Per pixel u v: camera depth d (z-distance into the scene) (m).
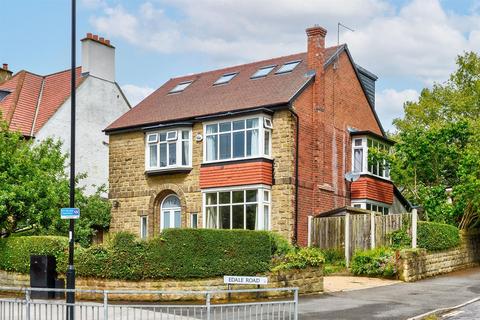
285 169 26.94
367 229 25.23
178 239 19.03
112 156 32.09
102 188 32.50
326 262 25.73
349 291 20.45
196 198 28.88
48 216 22.64
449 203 28.69
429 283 22.45
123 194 31.41
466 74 41.56
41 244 20.52
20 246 21.02
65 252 19.86
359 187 30.39
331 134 29.77
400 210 33.50
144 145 30.98
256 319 13.85
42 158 24.25
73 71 16.80
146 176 30.72
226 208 27.81
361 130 31.91
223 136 28.41
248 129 27.55
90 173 35.91
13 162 22.67
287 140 27.05
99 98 37.06
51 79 39.16
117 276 19.08
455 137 29.80
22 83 38.06
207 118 28.67
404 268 22.95
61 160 25.36
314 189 28.19
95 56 37.22
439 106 41.34
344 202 30.09
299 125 27.80
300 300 18.59
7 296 19.72
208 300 12.66
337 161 29.95
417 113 41.56
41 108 36.50
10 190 21.89
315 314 16.16
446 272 25.86
